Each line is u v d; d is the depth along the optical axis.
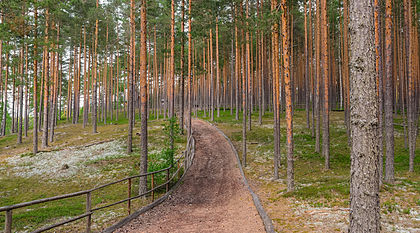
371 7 3.52
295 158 18.34
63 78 54.12
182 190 11.79
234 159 18.88
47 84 24.92
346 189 9.46
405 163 15.65
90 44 37.88
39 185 14.68
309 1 24.59
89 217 5.74
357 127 3.49
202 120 38.06
